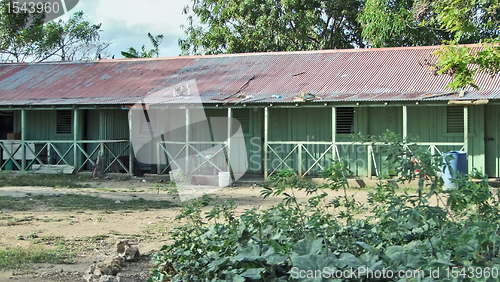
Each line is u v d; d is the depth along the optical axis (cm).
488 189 418
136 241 740
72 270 584
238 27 2522
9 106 1634
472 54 892
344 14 2494
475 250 334
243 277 377
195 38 2597
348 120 1507
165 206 1047
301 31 2406
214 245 458
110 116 1712
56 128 1775
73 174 1634
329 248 402
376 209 511
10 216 917
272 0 2386
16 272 571
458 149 1405
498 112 1389
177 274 472
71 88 1727
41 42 3003
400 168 388
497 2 1034
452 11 914
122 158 1698
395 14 2075
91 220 895
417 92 1336
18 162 1736
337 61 1661
